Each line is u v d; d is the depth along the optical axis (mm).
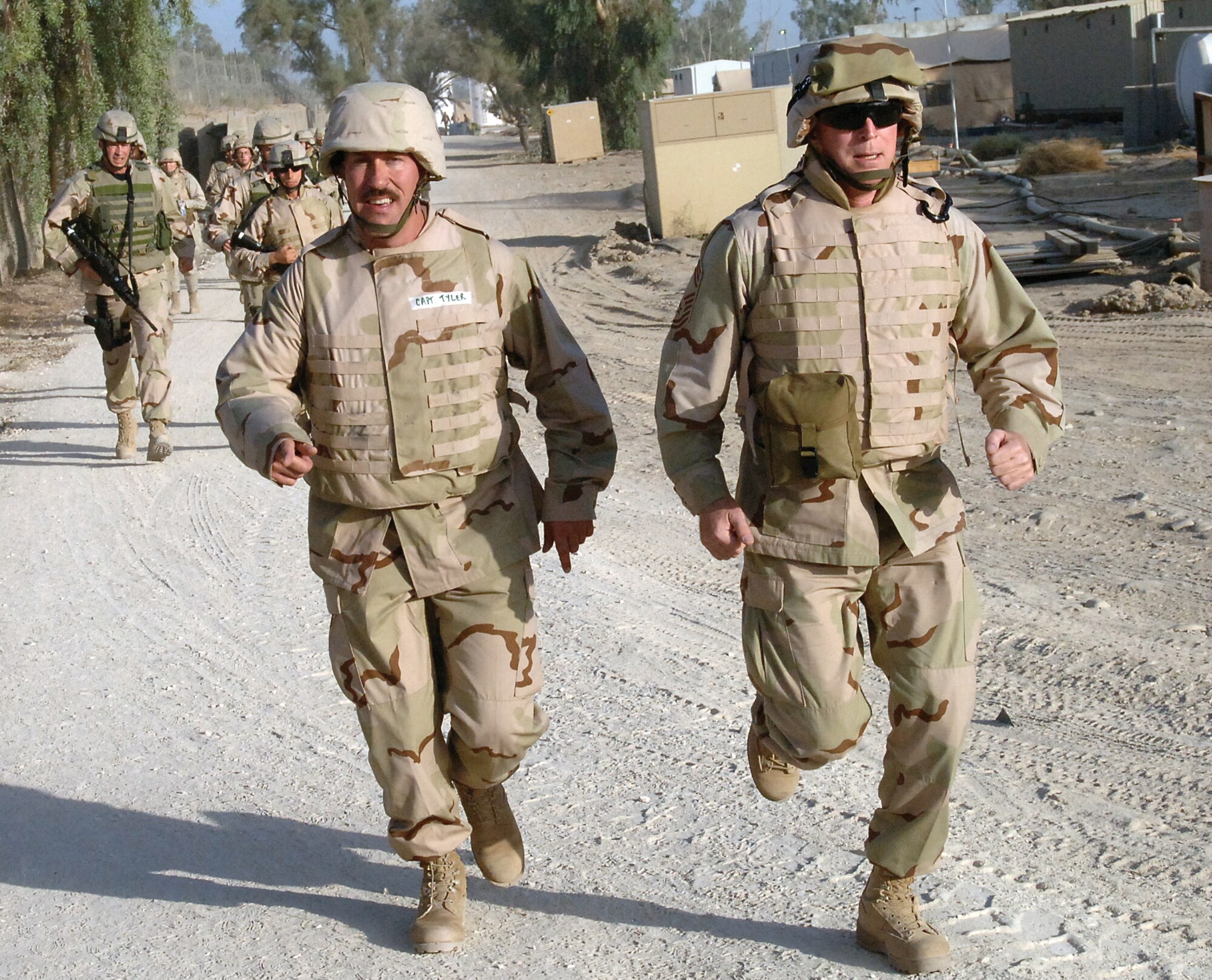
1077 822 4195
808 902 3820
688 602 6645
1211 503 7316
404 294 3443
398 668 3498
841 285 3246
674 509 8305
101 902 4105
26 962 3779
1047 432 3342
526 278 3611
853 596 3354
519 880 4035
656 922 3768
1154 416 9234
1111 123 37281
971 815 4289
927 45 43500
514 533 3566
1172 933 3523
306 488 9414
